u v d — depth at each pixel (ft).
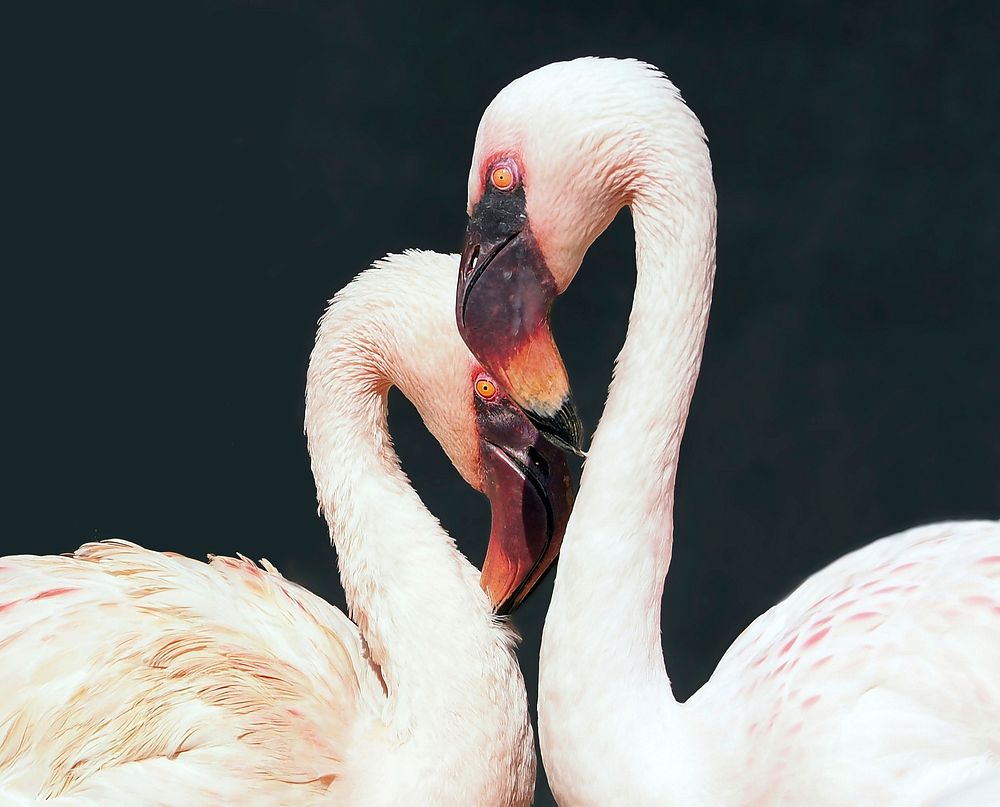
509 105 13.61
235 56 32.71
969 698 13.24
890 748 13.12
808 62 32.53
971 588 13.67
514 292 13.92
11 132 30.94
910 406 27.07
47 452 26.20
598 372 27.40
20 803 14.94
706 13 33.37
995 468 26.05
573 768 13.70
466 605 15.85
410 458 26.81
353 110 31.71
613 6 33.65
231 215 29.81
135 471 26.00
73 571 16.15
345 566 16.49
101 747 14.94
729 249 29.58
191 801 14.74
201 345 27.86
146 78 32.14
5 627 15.56
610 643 13.58
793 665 13.76
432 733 15.37
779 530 25.26
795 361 27.89
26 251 29.04
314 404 16.69
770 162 30.89
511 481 16.29
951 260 29.32
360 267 28.89
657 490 13.75
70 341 27.91
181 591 16.08
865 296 28.81
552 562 16.49
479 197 13.92
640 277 13.85
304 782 15.07
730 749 13.65
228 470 26.11
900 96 31.78
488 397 16.16
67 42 32.89
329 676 15.81
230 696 15.21
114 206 29.86
